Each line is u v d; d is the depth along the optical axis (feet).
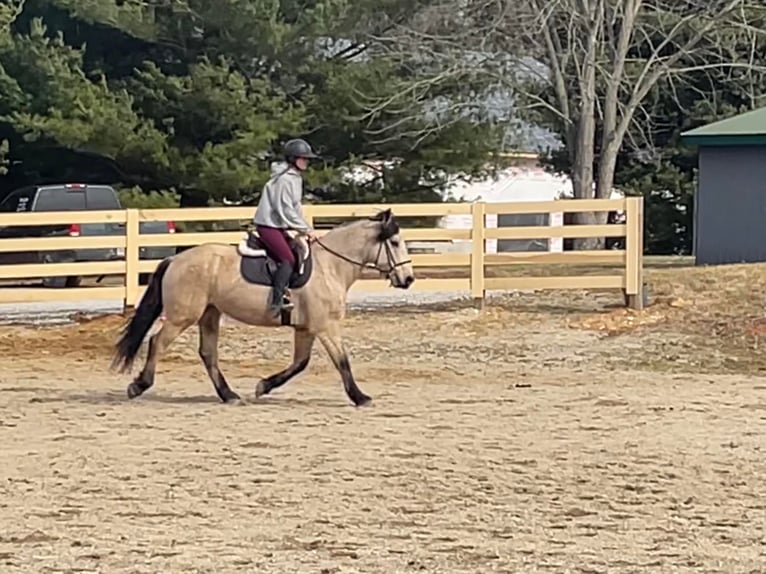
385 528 31.35
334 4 116.16
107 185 117.29
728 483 36.78
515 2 118.21
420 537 30.45
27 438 43.14
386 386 56.65
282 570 27.45
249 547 29.43
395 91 115.55
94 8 113.70
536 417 47.98
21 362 64.13
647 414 48.83
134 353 50.70
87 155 120.37
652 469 38.60
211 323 51.11
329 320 49.73
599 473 38.01
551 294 81.30
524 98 123.95
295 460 39.60
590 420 47.42
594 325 72.28
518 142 127.24
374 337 70.49
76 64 116.47
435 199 123.65
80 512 32.89
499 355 66.28
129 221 76.02
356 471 38.04
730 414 48.93
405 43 118.62
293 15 119.96
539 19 116.78
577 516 32.81
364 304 79.66
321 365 63.72
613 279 75.41
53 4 120.57
